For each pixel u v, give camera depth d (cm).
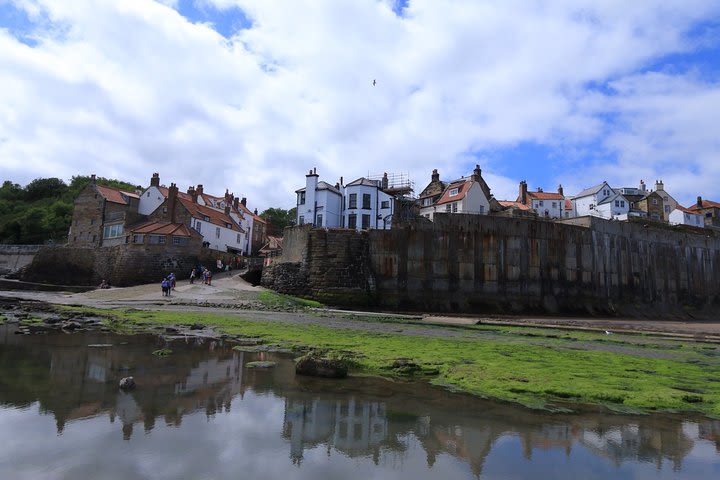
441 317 3578
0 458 603
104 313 2692
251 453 666
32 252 7244
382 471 625
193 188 7325
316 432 783
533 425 870
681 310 5572
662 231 5700
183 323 2338
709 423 927
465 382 1198
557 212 8638
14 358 1308
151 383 1070
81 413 818
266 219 10106
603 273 4988
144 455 634
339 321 2845
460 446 745
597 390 1141
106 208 6625
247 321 2534
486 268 4409
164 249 5112
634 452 745
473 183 6619
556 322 3525
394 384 1175
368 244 4394
